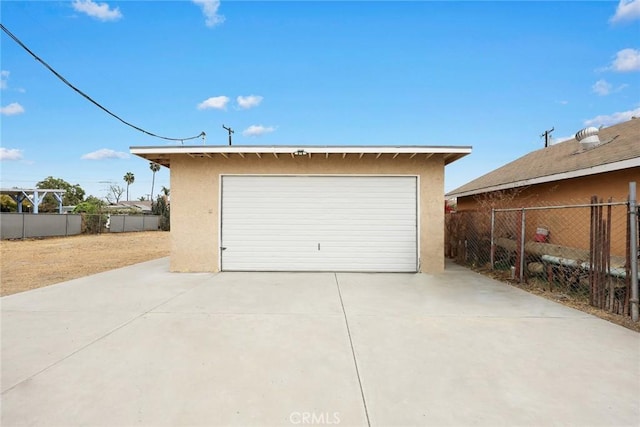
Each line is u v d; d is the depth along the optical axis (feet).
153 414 7.66
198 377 9.39
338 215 27.68
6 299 18.24
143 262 34.45
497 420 7.44
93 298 18.47
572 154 29.07
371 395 8.50
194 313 15.60
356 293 19.84
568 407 7.93
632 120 29.96
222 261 27.73
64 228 75.41
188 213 27.63
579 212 24.34
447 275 26.23
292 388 8.82
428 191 27.43
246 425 7.29
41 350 11.25
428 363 10.31
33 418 7.50
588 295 18.42
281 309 16.31
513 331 13.17
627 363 10.26
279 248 27.71
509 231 29.71
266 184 27.68
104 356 10.78
